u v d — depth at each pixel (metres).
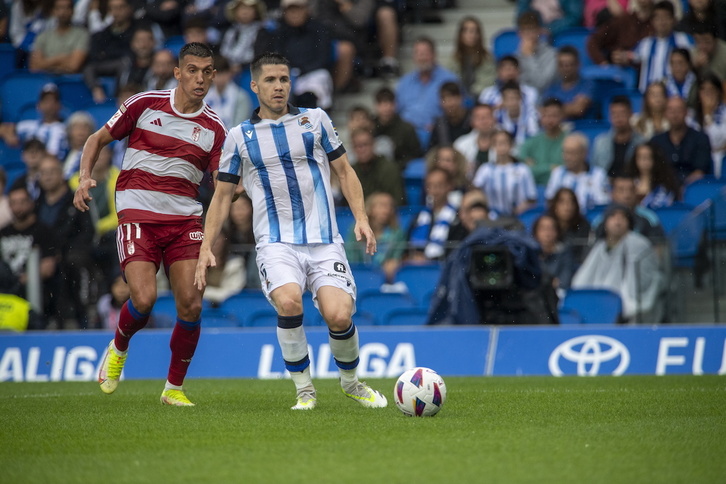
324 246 19.55
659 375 31.25
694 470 12.66
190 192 21.34
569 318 34.91
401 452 14.08
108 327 37.91
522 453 13.95
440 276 34.44
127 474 12.63
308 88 48.91
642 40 48.31
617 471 12.58
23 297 37.16
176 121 20.98
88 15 56.25
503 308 33.53
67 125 46.22
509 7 57.19
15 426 17.69
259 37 49.75
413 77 49.50
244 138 19.38
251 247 37.31
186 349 21.06
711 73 45.41
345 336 19.05
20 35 58.28
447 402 21.64
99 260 38.69
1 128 51.72
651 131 44.03
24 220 39.44
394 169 42.66
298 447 14.62
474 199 37.34
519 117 46.03
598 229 36.00
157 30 53.22
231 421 17.84
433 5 57.12
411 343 33.34
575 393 24.02
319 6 52.56
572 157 41.94
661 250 34.81
